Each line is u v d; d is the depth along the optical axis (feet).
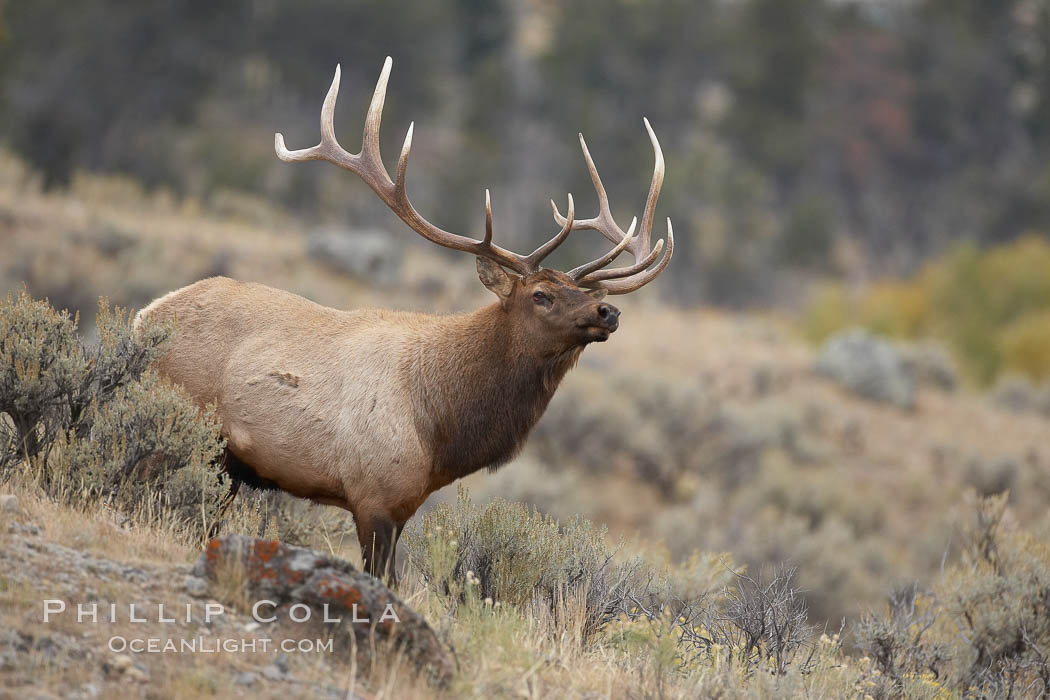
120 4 588.09
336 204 642.22
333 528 98.12
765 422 263.08
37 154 457.27
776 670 74.90
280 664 56.49
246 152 649.61
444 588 74.95
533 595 79.46
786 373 324.60
